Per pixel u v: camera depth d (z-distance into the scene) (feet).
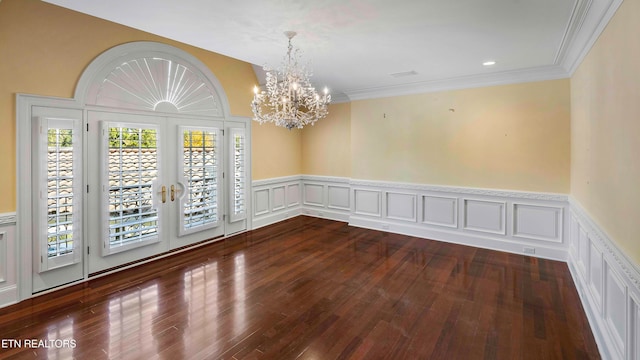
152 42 13.10
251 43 10.44
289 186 21.50
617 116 6.82
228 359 7.41
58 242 10.76
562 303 10.06
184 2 7.59
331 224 20.04
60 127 10.64
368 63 12.80
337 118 20.63
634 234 5.84
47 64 10.46
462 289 11.07
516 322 8.99
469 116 15.51
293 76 9.95
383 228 18.60
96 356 7.50
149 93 13.29
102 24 11.68
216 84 15.92
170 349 7.78
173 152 14.26
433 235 16.93
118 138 12.19
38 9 10.23
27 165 10.13
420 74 14.52
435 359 7.44
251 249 15.29
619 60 6.61
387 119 18.01
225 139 16.66
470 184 15.67
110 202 12.09
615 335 6.83
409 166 17.44
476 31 9.41
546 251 13.99
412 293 10.80
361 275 12.28
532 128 14.02
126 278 11.88
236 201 17.28
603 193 7.98
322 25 9.00
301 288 11.17
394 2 7.59
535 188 14.08
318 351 7.73
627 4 6.07
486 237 15.43
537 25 8.91
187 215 14.92
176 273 12.39
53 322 8.95
